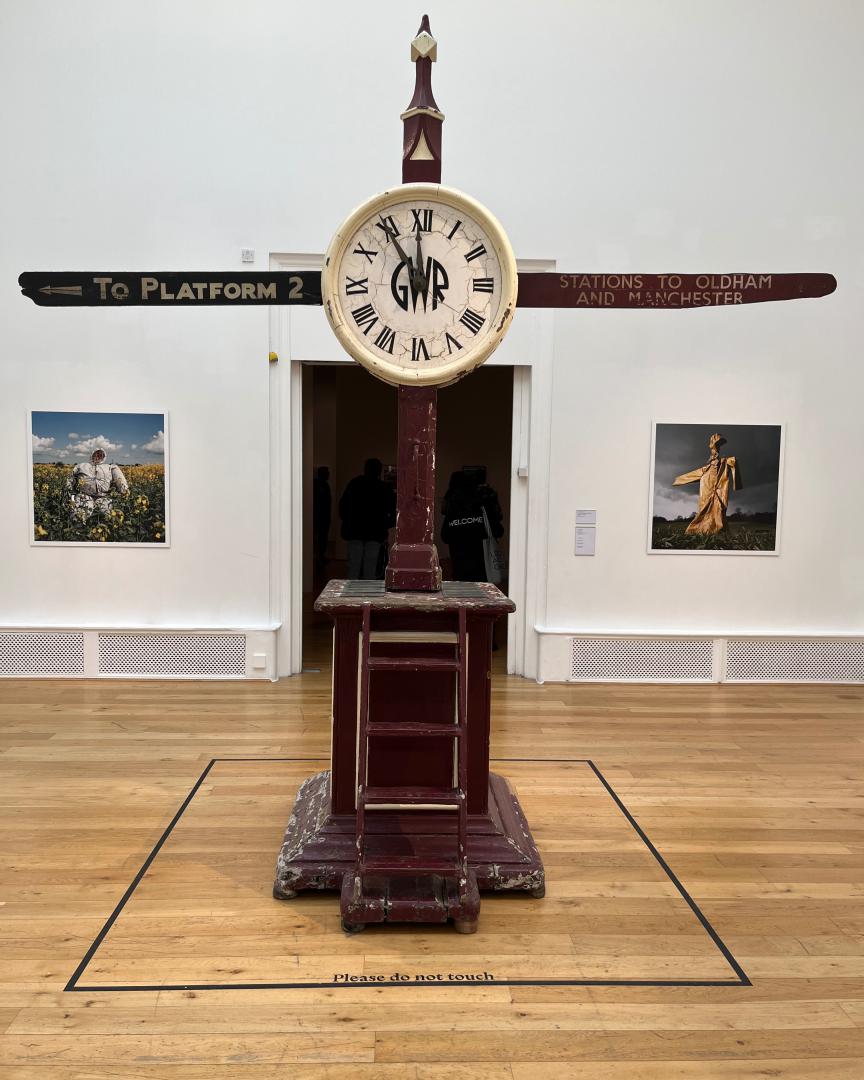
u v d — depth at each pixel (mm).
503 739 4738
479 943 2646
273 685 5727
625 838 3455
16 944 2588
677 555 5934
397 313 2848
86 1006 2295
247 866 3125
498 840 2998
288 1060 2100
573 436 5844
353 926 2674
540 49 5590
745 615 5988
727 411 5855
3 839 3330
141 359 5641
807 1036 2236
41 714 5012
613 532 5910
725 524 5926
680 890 3014
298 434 5902
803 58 5645
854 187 5730
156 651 5805
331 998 2354
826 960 2584
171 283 2979
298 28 5504
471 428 12148
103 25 5445
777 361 5840
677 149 5680
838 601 6004
